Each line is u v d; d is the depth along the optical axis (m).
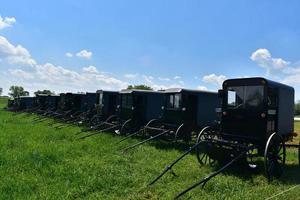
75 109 26.08
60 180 7.75
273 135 9.24
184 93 14.41
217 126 12.16
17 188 6.88
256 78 9.73
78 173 8.28
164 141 14.95
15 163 9.07
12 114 33.69
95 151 11.71
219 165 9.98
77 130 18.86
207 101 15.24
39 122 24.33
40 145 12.23
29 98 38.34
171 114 14.96
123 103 18.00
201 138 11.62
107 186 7.47
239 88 10.16
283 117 10.62
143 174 8.75
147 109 17.53
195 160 11.00
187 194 7.11
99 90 21.73
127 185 7.71
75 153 11.17
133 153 11.85
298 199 7.12
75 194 6.81
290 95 11.20
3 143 12.35
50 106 31.47
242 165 9.33
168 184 7.91
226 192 7.44
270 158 9.37
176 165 10.09
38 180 7.63
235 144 9.33
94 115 21.69
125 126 16.84
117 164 9.77
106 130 18.03
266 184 8.35
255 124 9.70
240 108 10.06
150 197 7.00
